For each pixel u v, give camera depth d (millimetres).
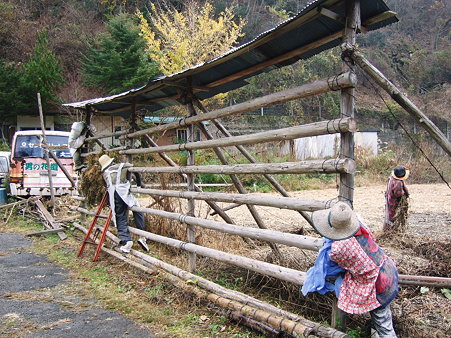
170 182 7672
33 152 11781
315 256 5668
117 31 21641
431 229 8680
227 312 4090
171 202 7281
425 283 4273
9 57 26969
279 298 4434
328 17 3641
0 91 20359
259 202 4289
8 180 12914
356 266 3049
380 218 10406
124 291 5031
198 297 4449
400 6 50719
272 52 4613
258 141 4371
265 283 4918
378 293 3105
